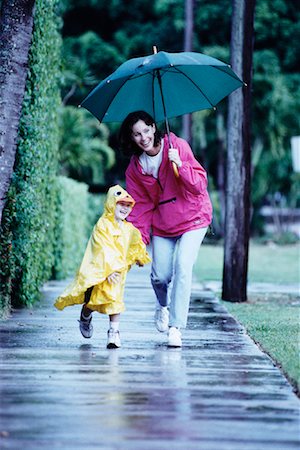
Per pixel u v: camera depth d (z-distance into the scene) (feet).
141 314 42.70
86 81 90.53
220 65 31.65
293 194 152.35
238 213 51.13
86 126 103.14
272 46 140.77
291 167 144.46
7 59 33.24
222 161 136.67
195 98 33.47
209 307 46.85
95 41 133.49
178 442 20.53
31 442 20.40
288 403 24.09
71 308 44.01
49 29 46.14
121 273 31.50
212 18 135.44
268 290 59.06
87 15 140.26
